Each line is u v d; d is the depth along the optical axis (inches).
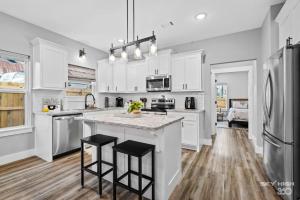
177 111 138.9
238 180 83.0
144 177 66.8
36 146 119.6
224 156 117.5
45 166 100.3
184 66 146.9
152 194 64.7
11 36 108.2
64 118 117.8
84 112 135.0
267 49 104.1
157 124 63.2
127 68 182.1
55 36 134.4
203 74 148.8
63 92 141.7
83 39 149.3
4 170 94.6
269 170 80.5
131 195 71.2
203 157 115.6
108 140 72.9
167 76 152.1
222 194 71.5
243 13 104.4
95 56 174.2
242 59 132.3
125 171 76.9
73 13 104.5
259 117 122.8
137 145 66.0
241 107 275.7
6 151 106.0
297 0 67.8
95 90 174.1
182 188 76.5
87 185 78.5
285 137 63.6
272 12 96.2
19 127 113.9
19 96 116.7
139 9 99.7
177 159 81.9
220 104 305.4
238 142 155.1
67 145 121.0
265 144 86.7
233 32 134.2
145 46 167.3
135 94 193.6
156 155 68.2
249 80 169.6
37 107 123.3
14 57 112.2
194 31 131.9
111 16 108.3
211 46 145.6
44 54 116.8
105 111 157.6
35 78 118.4
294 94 62.3
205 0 90.8
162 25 121.1
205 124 148.1
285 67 63.0
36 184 79.3
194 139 130.9
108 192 73.1
